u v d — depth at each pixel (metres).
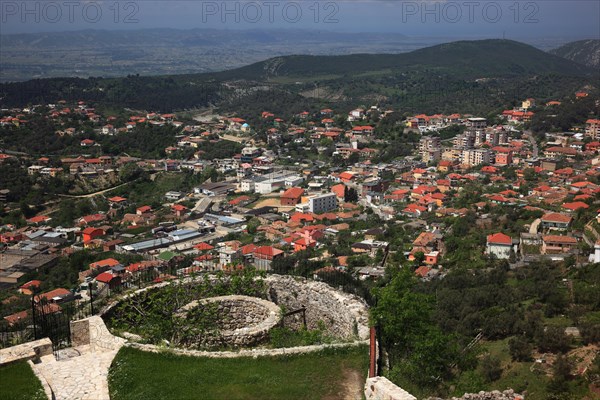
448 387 22.33
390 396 15.07
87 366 17.39
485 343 44.66
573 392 34.03
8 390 15.53
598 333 40.62
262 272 25.70
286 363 18.11
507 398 18.84
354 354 18.73
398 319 21.61
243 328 21.28
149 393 16.27
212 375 17.23
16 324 29.72
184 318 21.30
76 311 22.38
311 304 23.78
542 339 41.22
